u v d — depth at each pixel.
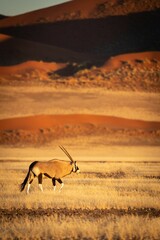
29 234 47.78
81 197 71.06
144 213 61.66
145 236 48.22
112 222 52.97
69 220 54.22
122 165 162.12
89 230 48.75
